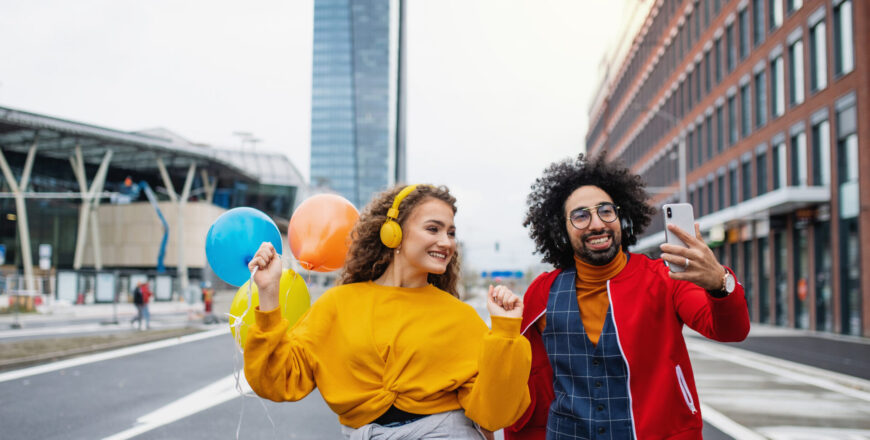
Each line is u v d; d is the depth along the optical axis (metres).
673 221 1.95
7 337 15.03
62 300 31.19
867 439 5.28
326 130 107.56
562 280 2.43
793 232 21.47
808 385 8.36
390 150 106.56
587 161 2.58
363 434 1.96
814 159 19.94
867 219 16.95
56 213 58.50
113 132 50.44
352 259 2.24
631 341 2.16
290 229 2.73
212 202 66.94
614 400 2.15
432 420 1.97
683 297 2.16
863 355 12.46
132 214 58.84
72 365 10.09
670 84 36.66
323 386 2.02
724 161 27.75
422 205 2.15
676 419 2.12
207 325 20.77
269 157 73.69
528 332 2.45
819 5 19.48
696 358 11.72
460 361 2.05
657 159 39.53
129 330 17.78
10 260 54.81
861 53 17.20
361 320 2.06
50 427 5.66
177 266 57.47
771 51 23.00
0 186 53.53
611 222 2.29
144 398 7.15
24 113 44.28
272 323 1.88
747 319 1.95
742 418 6.16
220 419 6.05
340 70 108.19
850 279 18.02
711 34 29.47
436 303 2.15
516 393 1.87
